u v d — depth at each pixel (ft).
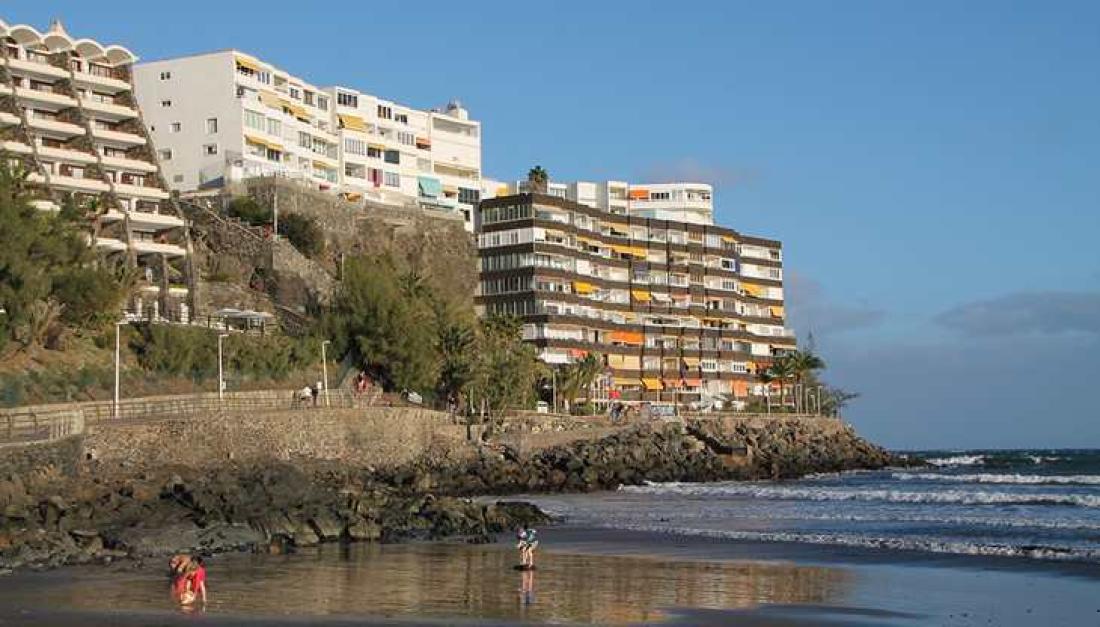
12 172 317.42
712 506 259.39
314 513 182.29
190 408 283.79
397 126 573.74
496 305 513.04
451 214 514.27
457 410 383.45
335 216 463.83
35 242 295.28
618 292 551.59
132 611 111.55
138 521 170.71
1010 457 634.02
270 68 504.02
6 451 196.13
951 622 112.57
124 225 373.40
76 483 194.39
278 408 292.40
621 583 136.36
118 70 409.28
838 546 174.91
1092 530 195.52
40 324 293.43
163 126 481.05
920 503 265.13
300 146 511.40
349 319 377.71
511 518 209.67
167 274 374.63
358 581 134.72
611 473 344.28
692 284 581.94
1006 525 204.33
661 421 433.89
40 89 389.19
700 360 572.10
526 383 424.46
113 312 314.35
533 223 510.99
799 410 597.11
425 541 178.40
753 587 134.10
